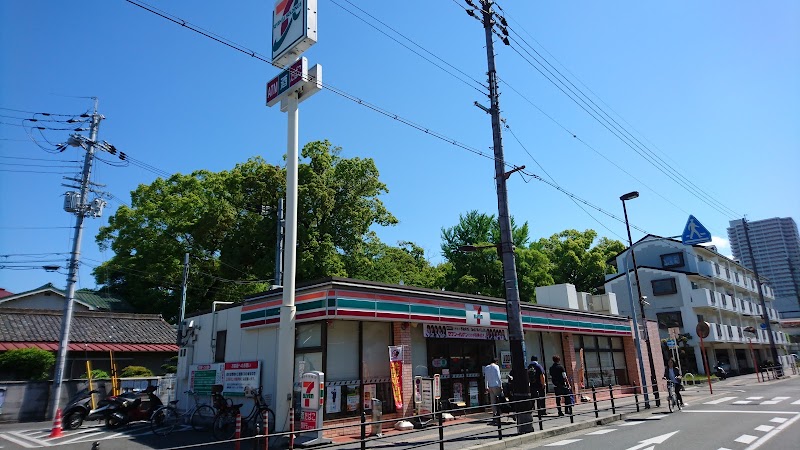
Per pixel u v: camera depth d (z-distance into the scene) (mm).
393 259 36531
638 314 41500
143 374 23953
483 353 16875
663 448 10156
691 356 38844
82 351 23328
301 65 12555
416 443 10906
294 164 12453
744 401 19672
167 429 13734
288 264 11891
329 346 12617
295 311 12188
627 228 20234
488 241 37906
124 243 32500
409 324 14273
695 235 21188
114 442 12305
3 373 20141
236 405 12719
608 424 14367
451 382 15414
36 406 18797
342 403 12516
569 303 22844
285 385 11203
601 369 22422
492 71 14477
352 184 31578
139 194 34156
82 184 19344
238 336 15156
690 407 18219
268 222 29062
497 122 14109
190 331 17438
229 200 32375
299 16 12789
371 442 11242
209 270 32344
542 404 14578
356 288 12750
